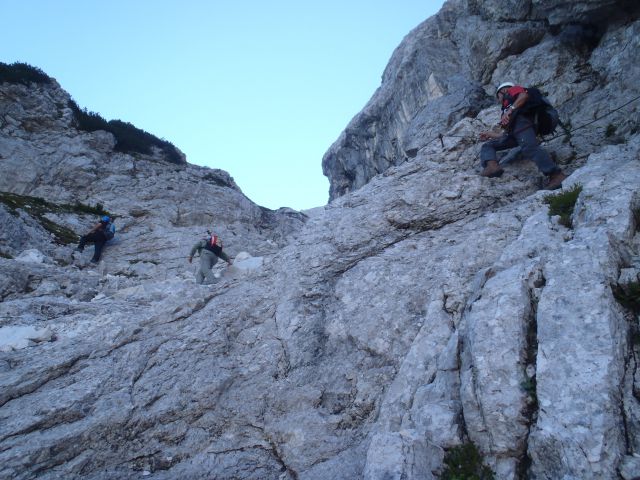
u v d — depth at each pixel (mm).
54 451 5242
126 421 5637
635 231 5039
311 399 5848
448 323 5688
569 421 3652
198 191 24172
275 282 7898
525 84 11688
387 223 8438
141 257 16875
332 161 23750
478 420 4191
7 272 10758
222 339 6902
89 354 6715
